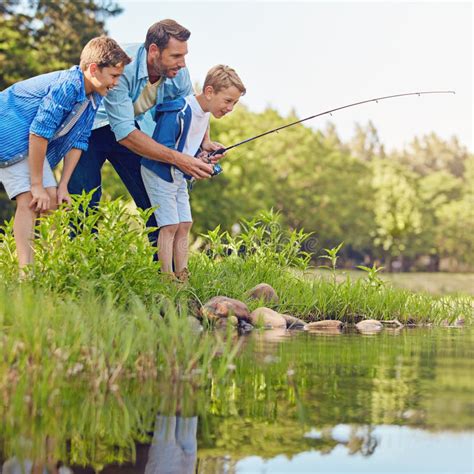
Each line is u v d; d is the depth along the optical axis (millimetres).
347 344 3117
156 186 4160
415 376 2191
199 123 4215
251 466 1288
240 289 4422
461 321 4914
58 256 3391
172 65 4086
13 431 1532
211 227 30297
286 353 2738
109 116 4102
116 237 3531
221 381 2098
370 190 50188
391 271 54062
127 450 1392
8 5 18766
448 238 57250
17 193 3676
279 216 5125
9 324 2502
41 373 2096
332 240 47938
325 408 1739
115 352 2301
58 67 18844
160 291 3627
